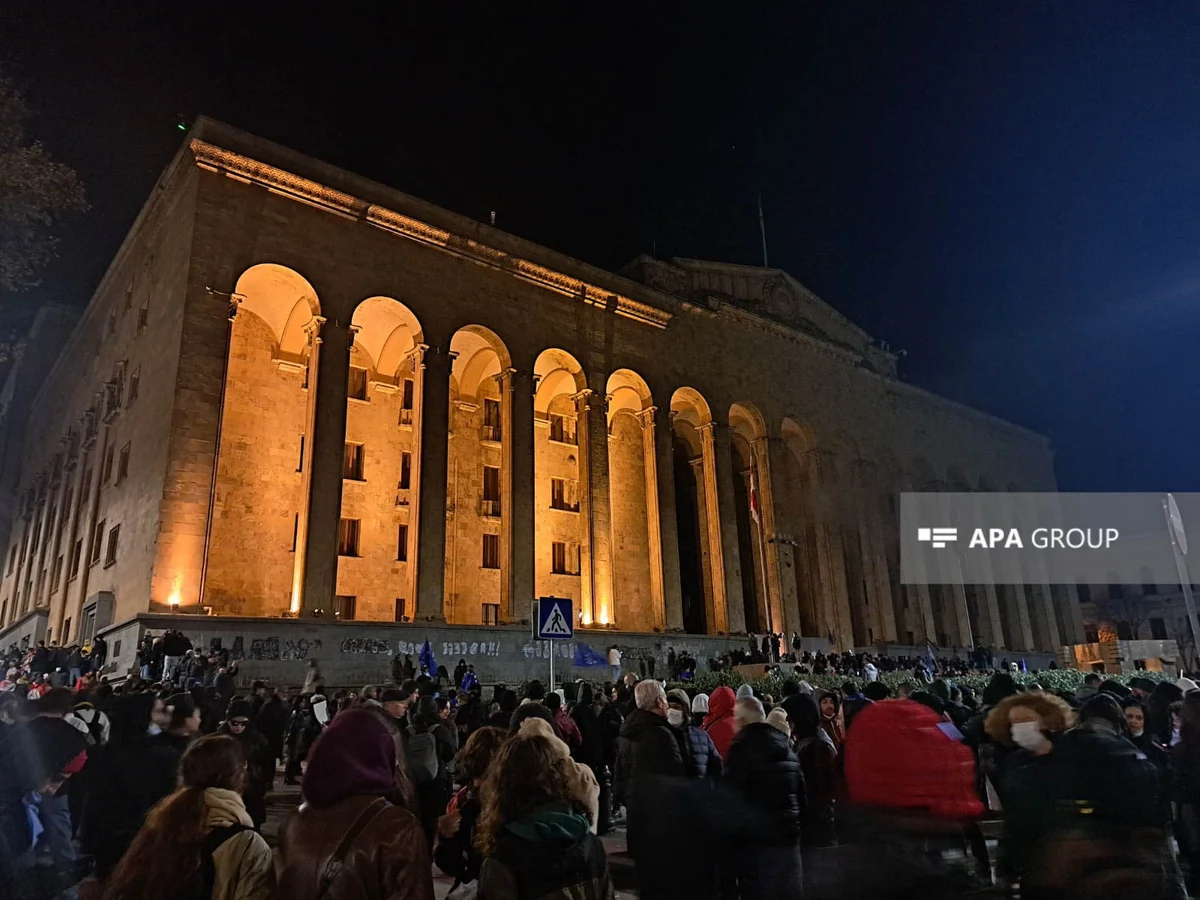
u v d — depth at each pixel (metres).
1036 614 66.94
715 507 46.59
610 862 11.45
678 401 49.38
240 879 4.29
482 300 39.59
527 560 37.72
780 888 6.24
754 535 51.88
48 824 7.42
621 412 50.78
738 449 56.84
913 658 47.25
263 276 34.38
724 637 42.66
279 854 3.96
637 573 48.78
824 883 5.53
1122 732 7.21
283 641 29.11
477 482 43.97
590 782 5.11
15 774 7.00
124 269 42.03
